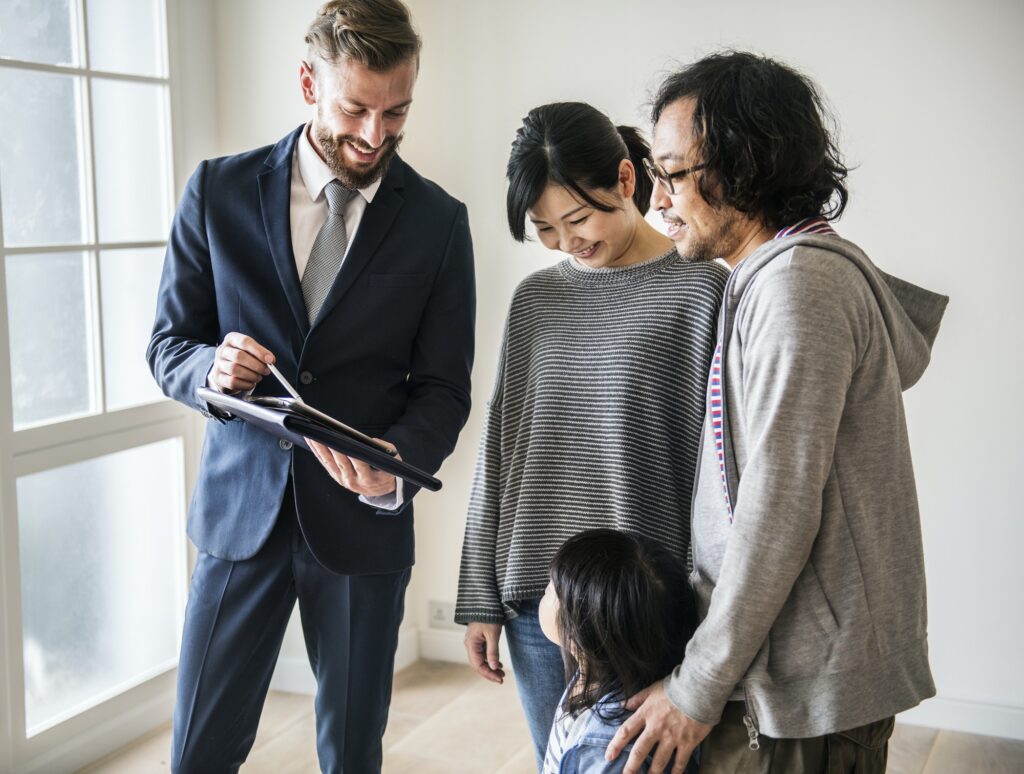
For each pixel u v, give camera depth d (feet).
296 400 5.20
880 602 4.29
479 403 11.29
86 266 9.09
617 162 5.68
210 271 6.64
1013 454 9.68
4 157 8.38
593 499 5.86
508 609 6.12
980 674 9.99
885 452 4.33
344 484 5.88
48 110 8.71
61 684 9.10
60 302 8.89
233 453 6.59
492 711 10.48
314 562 6.60
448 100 10.96
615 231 5.75
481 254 11.07
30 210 8.61
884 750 4.55
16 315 8.54
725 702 4.38
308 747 9.59
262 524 6.42
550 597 5.20
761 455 4.17
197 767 6.69
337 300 6.44
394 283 6.60
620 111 10.46
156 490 9.96
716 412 4.61
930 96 9.50
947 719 10.09
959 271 9.63
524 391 6.21
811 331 4.12
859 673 4.24
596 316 5.91
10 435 8.33
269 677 6.88
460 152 10.98
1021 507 9.72
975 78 9.37
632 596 4.69
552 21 10.55
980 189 9.48
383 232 6.57
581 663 4.89
